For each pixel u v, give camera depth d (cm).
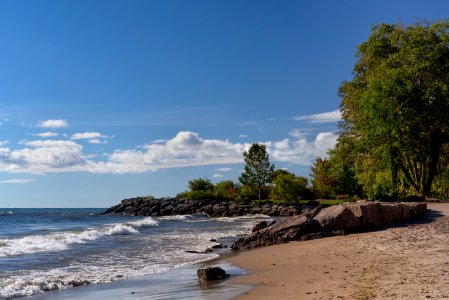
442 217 2402
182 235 3062
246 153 8781
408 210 2425
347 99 4703
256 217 6138
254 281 1196
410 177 4109
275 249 1964
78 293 1169
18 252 2062
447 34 3975
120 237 2909
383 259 1371
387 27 4381
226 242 2555
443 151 4438
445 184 4422
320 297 886
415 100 3844
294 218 2372
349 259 1442
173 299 1006
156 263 1728
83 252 2081
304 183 7425
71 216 7881
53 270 1559
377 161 4166
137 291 1156
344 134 4872
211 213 7431
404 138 3909
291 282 1114
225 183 9538
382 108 3822
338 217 2238
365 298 841
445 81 3866
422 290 869
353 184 5994
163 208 8288
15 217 7319
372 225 2267
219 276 1287
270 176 8712
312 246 1898
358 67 4688
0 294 1155
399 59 4000
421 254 1402
